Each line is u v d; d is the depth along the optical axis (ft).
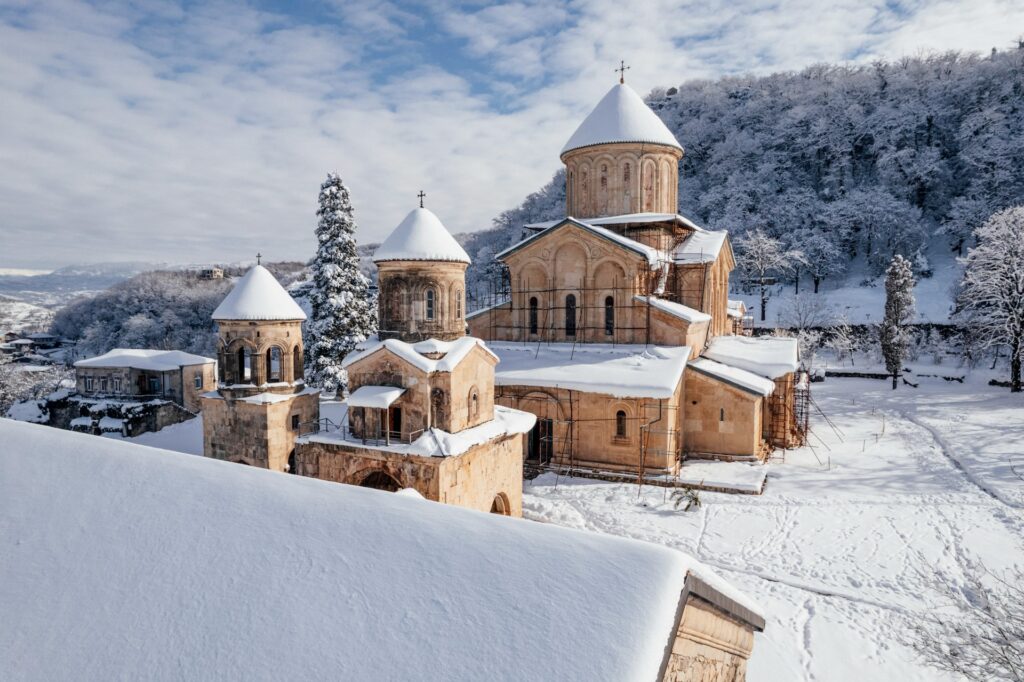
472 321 110.93
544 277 103.55
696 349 100.48
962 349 161.99
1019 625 31.17
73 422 138.62
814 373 165.68
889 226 241.35
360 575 15.74
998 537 60.75
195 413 152.25
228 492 19.71
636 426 86.02
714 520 68.03
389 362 63.82
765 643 43.96
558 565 15.35
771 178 285.43
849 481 81.92
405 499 18.71
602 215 111.14
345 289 132.46
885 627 45.70
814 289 243.81
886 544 59.93
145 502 19.77
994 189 231.71
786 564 56.54
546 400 91.91
